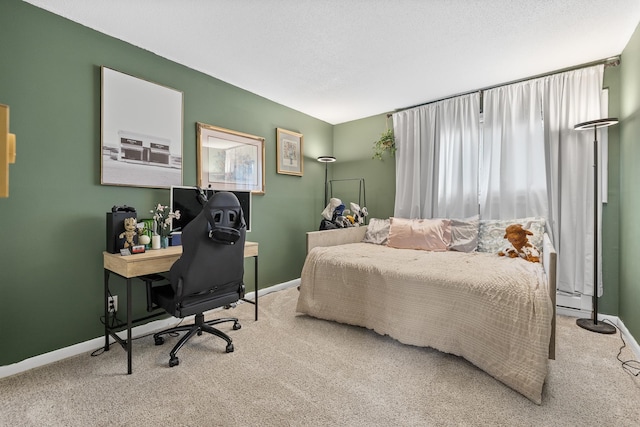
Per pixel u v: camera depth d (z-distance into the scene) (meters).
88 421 1.36
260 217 3.39
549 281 1.74
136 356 1.97
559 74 2.71
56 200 1.95
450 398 1.52
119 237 2.06
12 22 1.78
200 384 1.64
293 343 2.15
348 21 2.03
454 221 3.14
